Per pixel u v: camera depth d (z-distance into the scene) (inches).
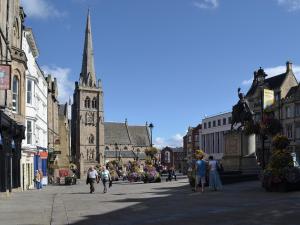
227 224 459.5
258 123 1216.2
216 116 4638.3
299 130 2979.8
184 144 6461.6
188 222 482.0
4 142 1125.7
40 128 2185.0
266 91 1248.8
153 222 491.5
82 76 5654.5
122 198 836.6
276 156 815.7
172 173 1836.9
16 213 629.0
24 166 1646.2
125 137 6451.8
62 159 3572.8
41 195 1071.0
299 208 555.2
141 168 2433.6
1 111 1069.8
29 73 1777.8
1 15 1229.7
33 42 1823.3
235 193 820.6
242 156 1267.2
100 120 5629.9
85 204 746.8
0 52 1188.5
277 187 812.0
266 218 486.6
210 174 925.2
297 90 3026.6
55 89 3213.6
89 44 5777.6
